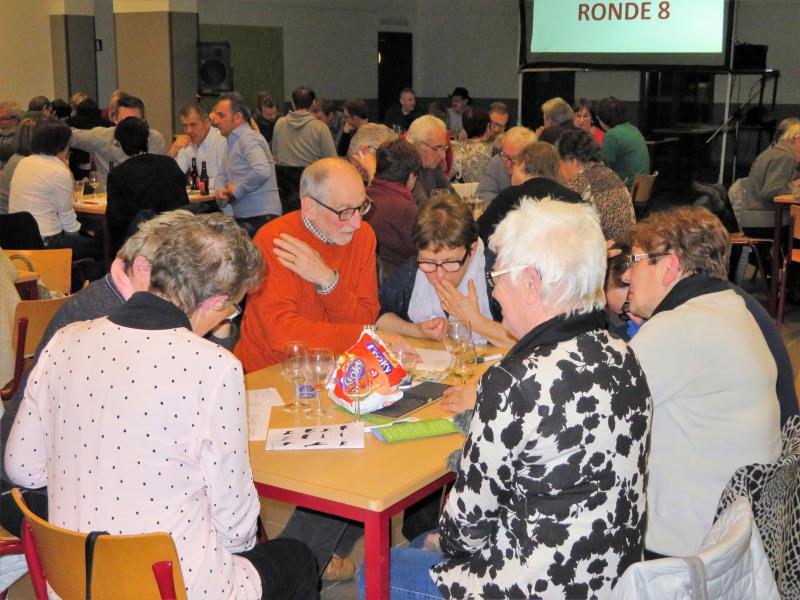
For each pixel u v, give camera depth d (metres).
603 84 12.74
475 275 2.82
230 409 1.55
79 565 1.49
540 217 1.53
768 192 6.06
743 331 1.90
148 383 1.51
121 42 10.44
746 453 1.88
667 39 8.71
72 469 1.56
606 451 1.45
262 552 1.84
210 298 1.66
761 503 1.70
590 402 1.45
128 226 5.45
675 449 1.91
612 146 6.98
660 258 2.03
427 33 14.80
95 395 1.53
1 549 1.96
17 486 1.84
